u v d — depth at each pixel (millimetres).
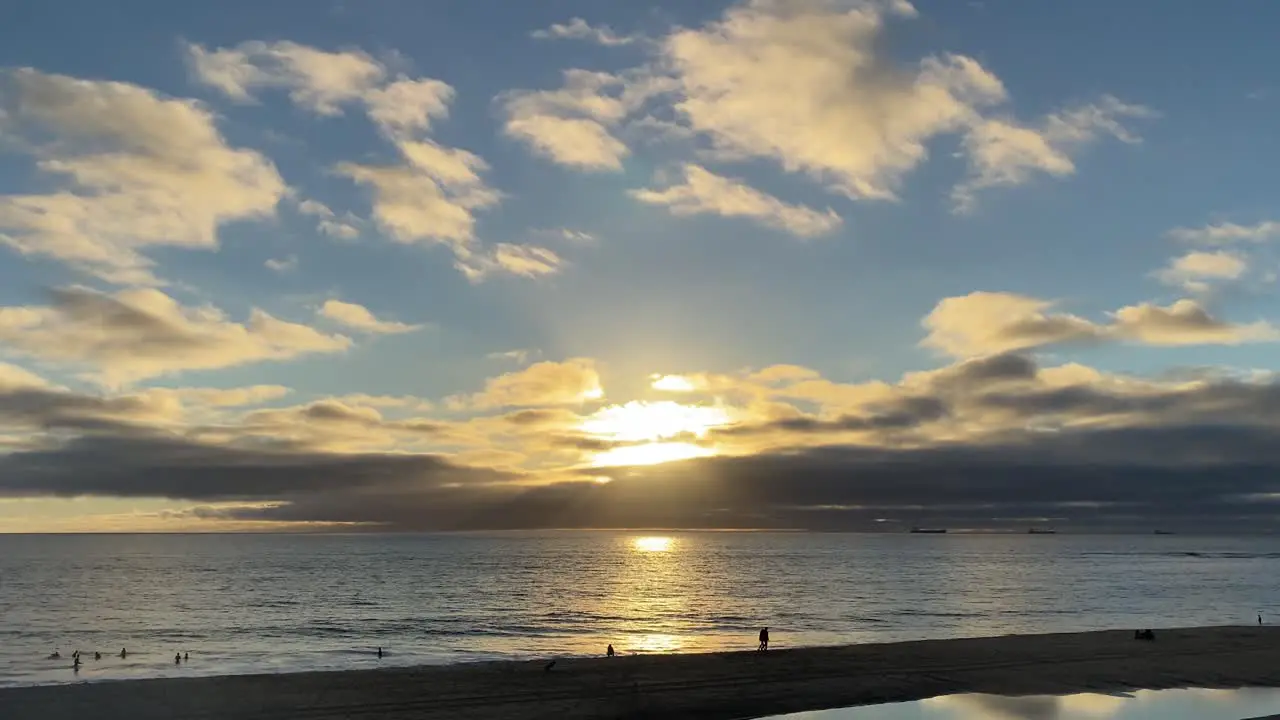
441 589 140500
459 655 63625
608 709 33531
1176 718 32656
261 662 60688
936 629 80750
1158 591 134250
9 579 167125
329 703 33875
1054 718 32719
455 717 32062
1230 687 38312
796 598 121875
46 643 73312
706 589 141125
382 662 59719
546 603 114062
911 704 34812
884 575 183375
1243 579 167250
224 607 108812
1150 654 46188
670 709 33719
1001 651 46875
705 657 44562
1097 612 98250
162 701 33906
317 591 135875
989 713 33406
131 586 147500
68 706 33000
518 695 35562
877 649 47500
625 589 141625
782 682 38406
